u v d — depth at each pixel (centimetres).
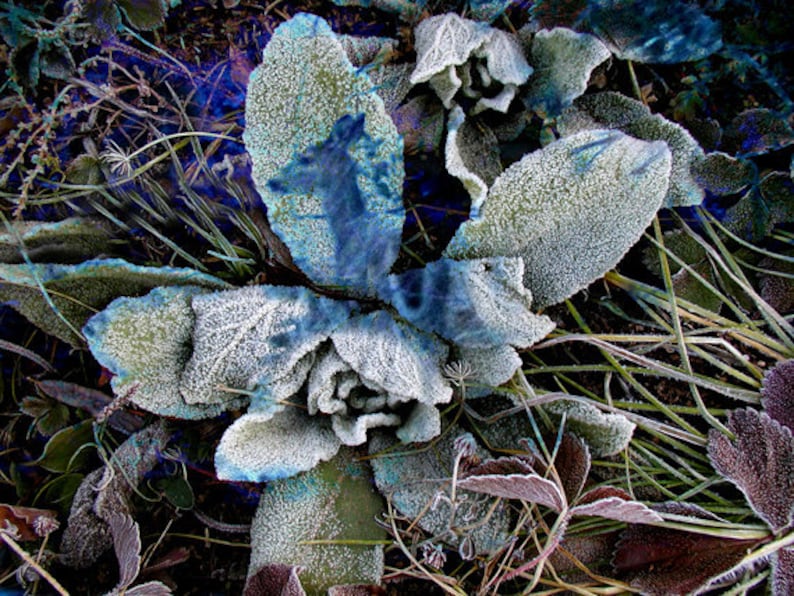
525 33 40
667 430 39
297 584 35
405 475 39
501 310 37
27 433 42
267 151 37
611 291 42
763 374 39
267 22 43
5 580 38
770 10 39
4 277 36
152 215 42
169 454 40
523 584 39
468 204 42
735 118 41
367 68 40
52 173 41
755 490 36
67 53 41
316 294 39
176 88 43
